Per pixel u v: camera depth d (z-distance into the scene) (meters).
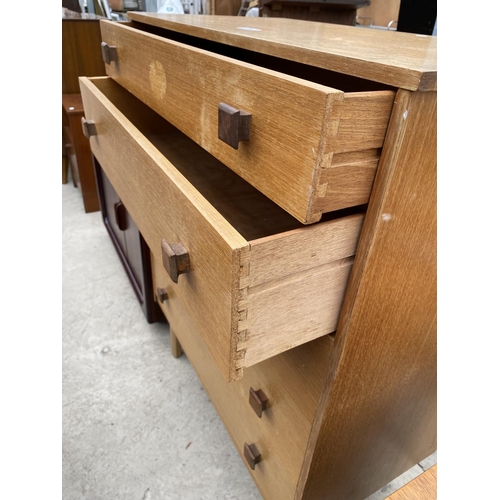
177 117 0.54
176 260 0.43
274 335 0.39
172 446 0.82
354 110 0.29
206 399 0.92
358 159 0.32
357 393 0.49
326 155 0.30
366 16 1.09
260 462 0.66
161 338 1.07
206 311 0.42
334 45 0.41
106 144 0.77
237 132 0.38
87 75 1.56
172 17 0.72
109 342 1.05
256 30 0.54
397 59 0.33
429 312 0.48
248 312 0.36
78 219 1.58
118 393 0.92
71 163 1.76
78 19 1.44
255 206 0.63
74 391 0.92
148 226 0.59
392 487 0.78
